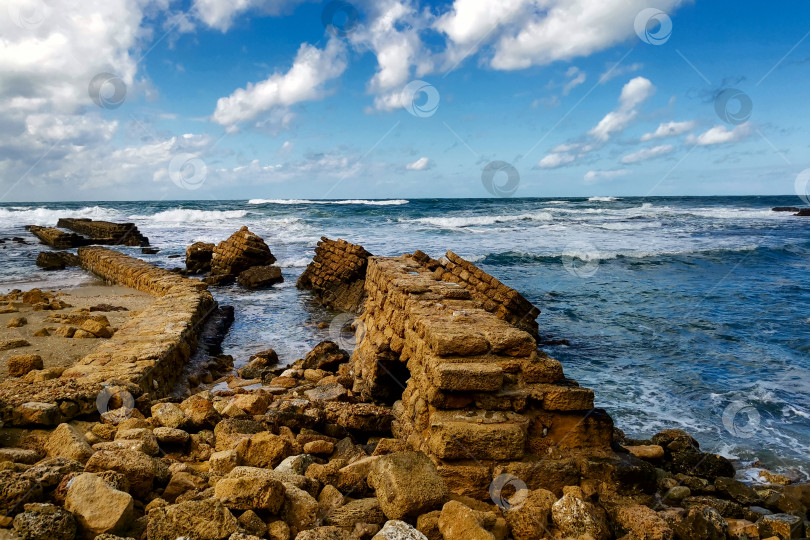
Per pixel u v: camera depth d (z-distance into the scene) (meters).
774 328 14.70
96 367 7.69
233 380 9.82
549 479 4.79
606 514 4.59
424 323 6.38
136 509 3.90
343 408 6.66
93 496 3.55
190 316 11.65
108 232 37.41
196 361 10.89
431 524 3.87
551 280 23.08
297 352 12.63
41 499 3.67
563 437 5.13
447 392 5.13
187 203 122.38
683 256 29.89
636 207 79.00
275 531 3.62
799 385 10.38
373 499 4.30
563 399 5.12
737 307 17.44
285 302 19.64
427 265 14.43
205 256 27.31
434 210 71.25
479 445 4.78
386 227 47.28
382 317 9.62
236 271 24.66
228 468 4.73
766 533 4.91
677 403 9.53
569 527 4.21
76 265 26.78
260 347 13.12
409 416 6.16
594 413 5.20
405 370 8.55
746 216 61.03
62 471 3.91
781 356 12.23
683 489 5.86
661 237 39.69
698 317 16.12
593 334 14.38
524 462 4.83
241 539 3.28
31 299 15.30
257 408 6.68
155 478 4.29
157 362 8.13
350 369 10.19
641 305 18.05
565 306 18.00
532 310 13.30
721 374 11.06
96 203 133.75
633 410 9.23
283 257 30.47
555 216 60.78
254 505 3.67
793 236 40.28
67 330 10.88
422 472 4.15
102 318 12.27
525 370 5.45
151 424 5.74
